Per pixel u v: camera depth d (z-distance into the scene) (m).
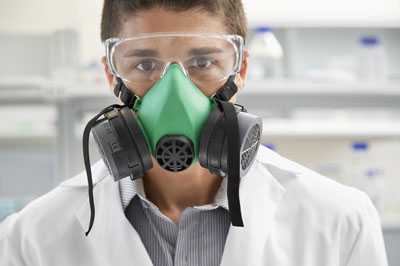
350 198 1.12
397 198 2.79
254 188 1.11
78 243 1.04
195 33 0.95
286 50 2.92
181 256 1.02
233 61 1.00
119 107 0.99
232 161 0.91
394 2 3.25
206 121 0.95
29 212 1.12
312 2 3.19
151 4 0.94
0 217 2.56
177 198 1.08
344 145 2.88
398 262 2.55
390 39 3.06
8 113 2.66
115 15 1.02
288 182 1.14
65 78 2.47
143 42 0.96
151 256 1.03
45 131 2.67
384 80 2.55
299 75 2.87
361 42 2.75
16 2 3.13
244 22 1.09
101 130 0.96
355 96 2.74
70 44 2.70
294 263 1.03
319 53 2.97
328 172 2.85
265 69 2.66
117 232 1.03
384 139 2.87
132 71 0.99
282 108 2.80
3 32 2.80
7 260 1.07
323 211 1.08
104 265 1.00
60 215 1.09
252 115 0.96
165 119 0.92
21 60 2.83
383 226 2.55
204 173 1.05
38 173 2.77
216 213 1.05
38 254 1.04
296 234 1.06
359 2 3.22
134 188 1.07
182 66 0.96
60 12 3.14
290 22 2.71
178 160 0.94
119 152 0.95
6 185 2.76
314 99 2.71
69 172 2.60
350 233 1.08
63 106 2.60
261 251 1.01
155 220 1.04
